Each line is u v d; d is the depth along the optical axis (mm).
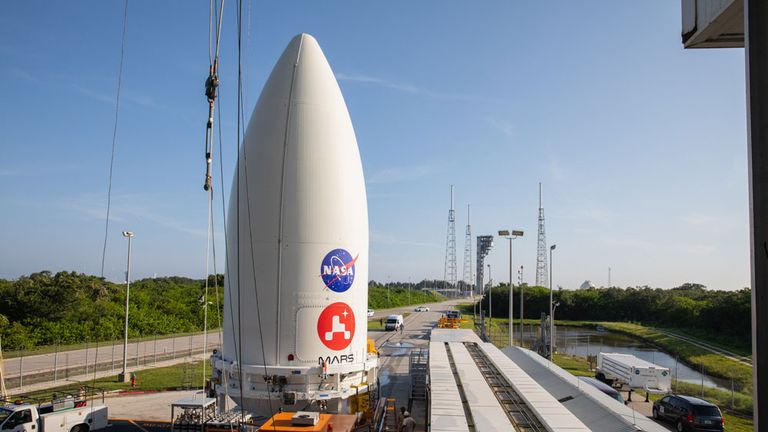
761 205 6094
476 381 17469
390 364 39656
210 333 60812
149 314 59656
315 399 13914
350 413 14906
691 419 21609
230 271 15266
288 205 14469
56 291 52844
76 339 49531
